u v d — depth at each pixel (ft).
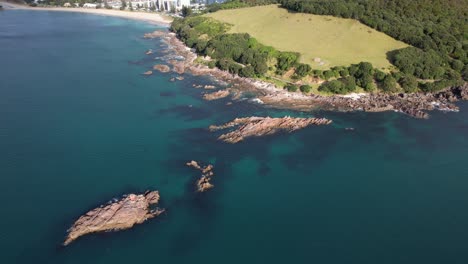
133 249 313.94
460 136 490.08
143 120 532.32
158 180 400.06
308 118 532.73
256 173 413.80
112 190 383.65
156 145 466.70
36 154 444.14
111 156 442.91
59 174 408.46
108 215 339.16
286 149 460.96
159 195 374.84
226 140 477.77
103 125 515.91
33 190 382.22
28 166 421.59
